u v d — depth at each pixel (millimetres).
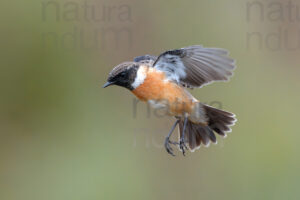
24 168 16219
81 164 16047
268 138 16078
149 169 15656
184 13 16203
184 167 15617
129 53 16109
